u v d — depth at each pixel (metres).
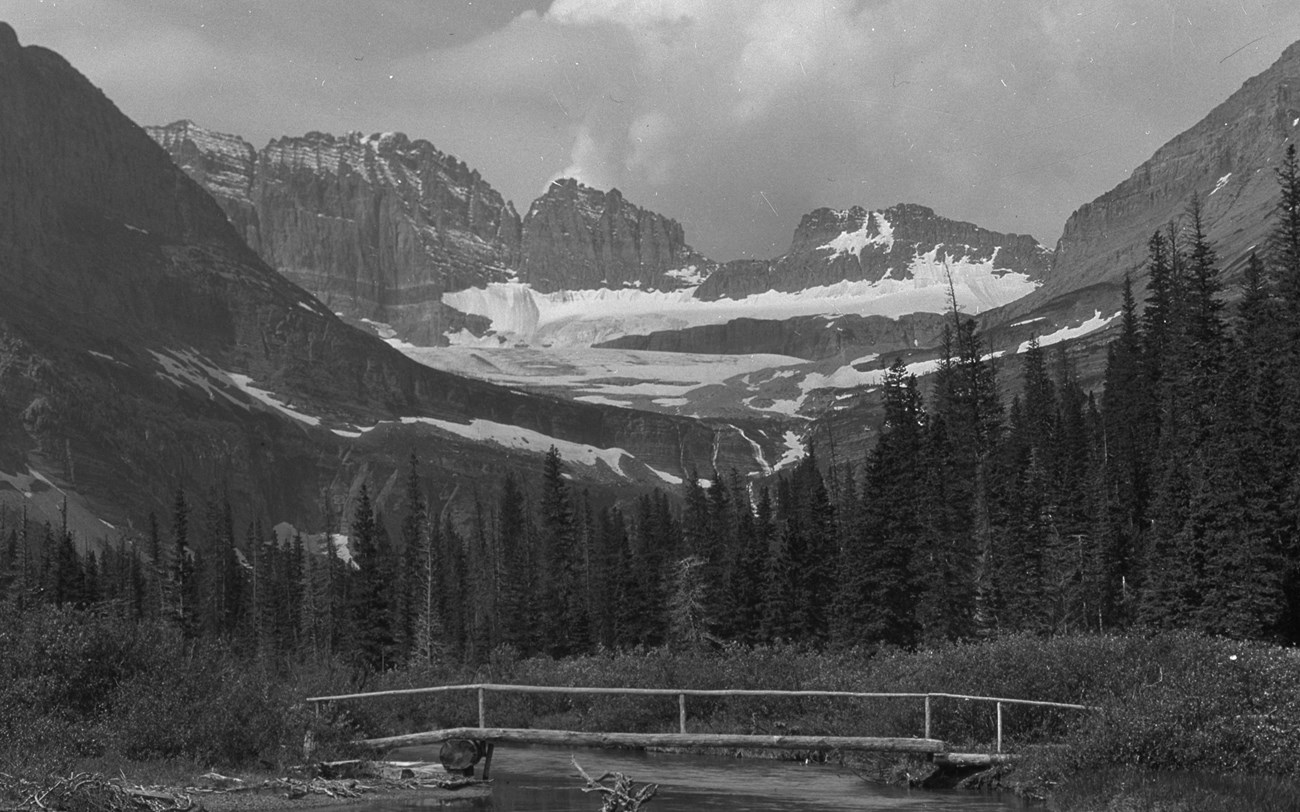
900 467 93.38
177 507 144.38
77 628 36.03
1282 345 86.88
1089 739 35.41
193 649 39.03
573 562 138.00
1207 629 68.12
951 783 38.34
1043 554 87.38
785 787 38.28
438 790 35.69
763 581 98.75
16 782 27.55
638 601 111.88
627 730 54.22
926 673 45.44
